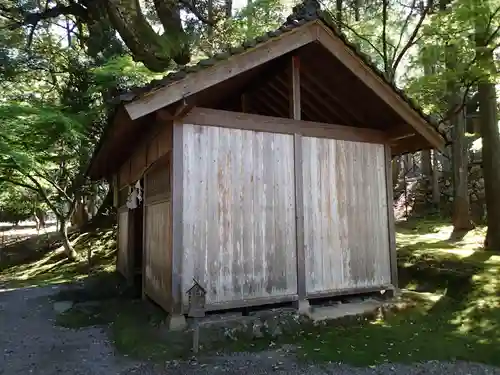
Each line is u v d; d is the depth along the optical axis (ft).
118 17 37.45
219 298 16.07
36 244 57.41
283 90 20.80
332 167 19.16
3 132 28.81
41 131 32.81
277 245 17.39
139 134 20.44
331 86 19.72
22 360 14.93
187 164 16.01
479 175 53.36
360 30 35.58
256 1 37.35
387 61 33.73
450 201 54.29
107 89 37.14
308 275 18.03
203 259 15.93
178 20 41.75
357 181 19.80
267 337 15.96
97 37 42.73
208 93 18.53
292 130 18.25
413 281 24.26
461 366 13.21
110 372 13.16
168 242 17.04
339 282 18.74
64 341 17.08
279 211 17.58
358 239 19.52
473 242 34.94
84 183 50.80
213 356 14.11
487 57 26.30
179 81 14.76
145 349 14.55
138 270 29.12
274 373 12.70
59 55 42.78
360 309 18.26
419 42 32.14
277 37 16.08
